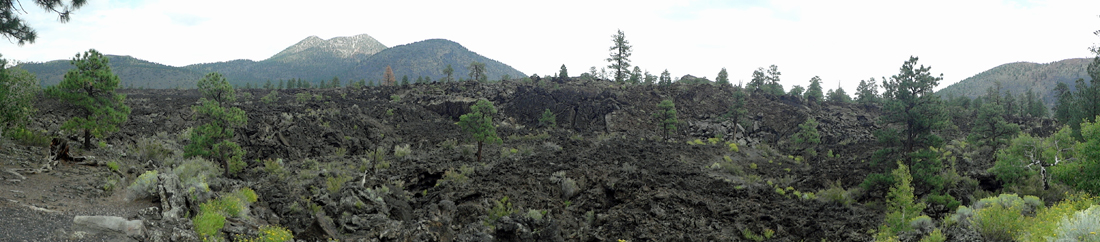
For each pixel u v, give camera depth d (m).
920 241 24.34
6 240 11.38
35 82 27.27
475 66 145.00
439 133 74.06
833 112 98.19
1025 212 24.59
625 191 35.25
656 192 35.12
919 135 39.34
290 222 23.77
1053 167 28.53
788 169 54.97
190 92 117.31
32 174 19.55
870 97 123.56
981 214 22.48
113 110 33.50
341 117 69.31
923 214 31.03
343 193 28.20
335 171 44.09
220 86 40.56
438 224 23.88
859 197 38.94
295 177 40.03
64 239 12.33
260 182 37.94
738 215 31.66
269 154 53.47
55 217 14.13
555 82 111.69
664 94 102.00
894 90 41.34
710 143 73.56
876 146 63.66
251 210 24.25
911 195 28.50
